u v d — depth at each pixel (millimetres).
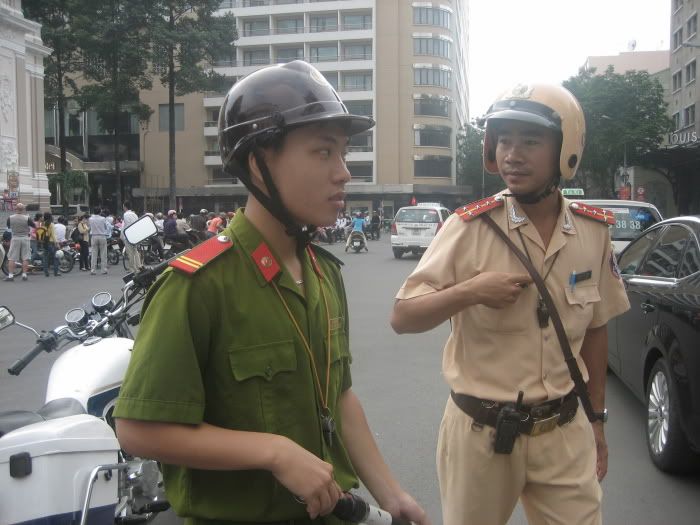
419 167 60906
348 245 25922
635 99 36750
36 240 19125
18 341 8406
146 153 60500
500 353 2154
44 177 29453
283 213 1466
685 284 4070
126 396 1318
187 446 1297
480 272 2178
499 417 2107
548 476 2148
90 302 3289
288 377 1412
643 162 34344
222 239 1441
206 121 59812
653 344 4270
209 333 1379
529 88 2137
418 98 60281
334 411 1559
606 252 2299
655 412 4289
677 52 42500
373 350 7652
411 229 21781
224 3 60781
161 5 38219
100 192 61719
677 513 3621
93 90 39375
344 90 60281
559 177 2160
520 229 2186
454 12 64812
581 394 2184
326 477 1312
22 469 2201
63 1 37781
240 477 1411
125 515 2797
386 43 59656
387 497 1669
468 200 65125
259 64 60625
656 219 9727
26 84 28281
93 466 2367
